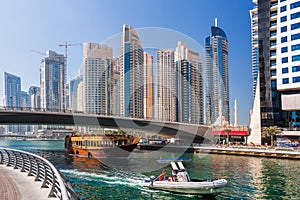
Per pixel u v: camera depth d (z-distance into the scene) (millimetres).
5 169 20172
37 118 67312
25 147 120125
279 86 74250
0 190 12953
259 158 54406
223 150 63406
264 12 81250
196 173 37312
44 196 11844
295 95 71750
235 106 79938
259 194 25625
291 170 38938
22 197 11672
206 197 24891
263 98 78938
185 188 25516
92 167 43781
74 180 32719
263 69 80125
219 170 39875
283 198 24266
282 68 74125
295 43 72125
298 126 72688
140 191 27047
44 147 120250
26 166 19766
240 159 53344
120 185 29688
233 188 28125
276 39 78562
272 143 70000
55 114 66312
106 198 24766
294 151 52750
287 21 74125
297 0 72438
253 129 78875
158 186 27047
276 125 76188
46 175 13750
